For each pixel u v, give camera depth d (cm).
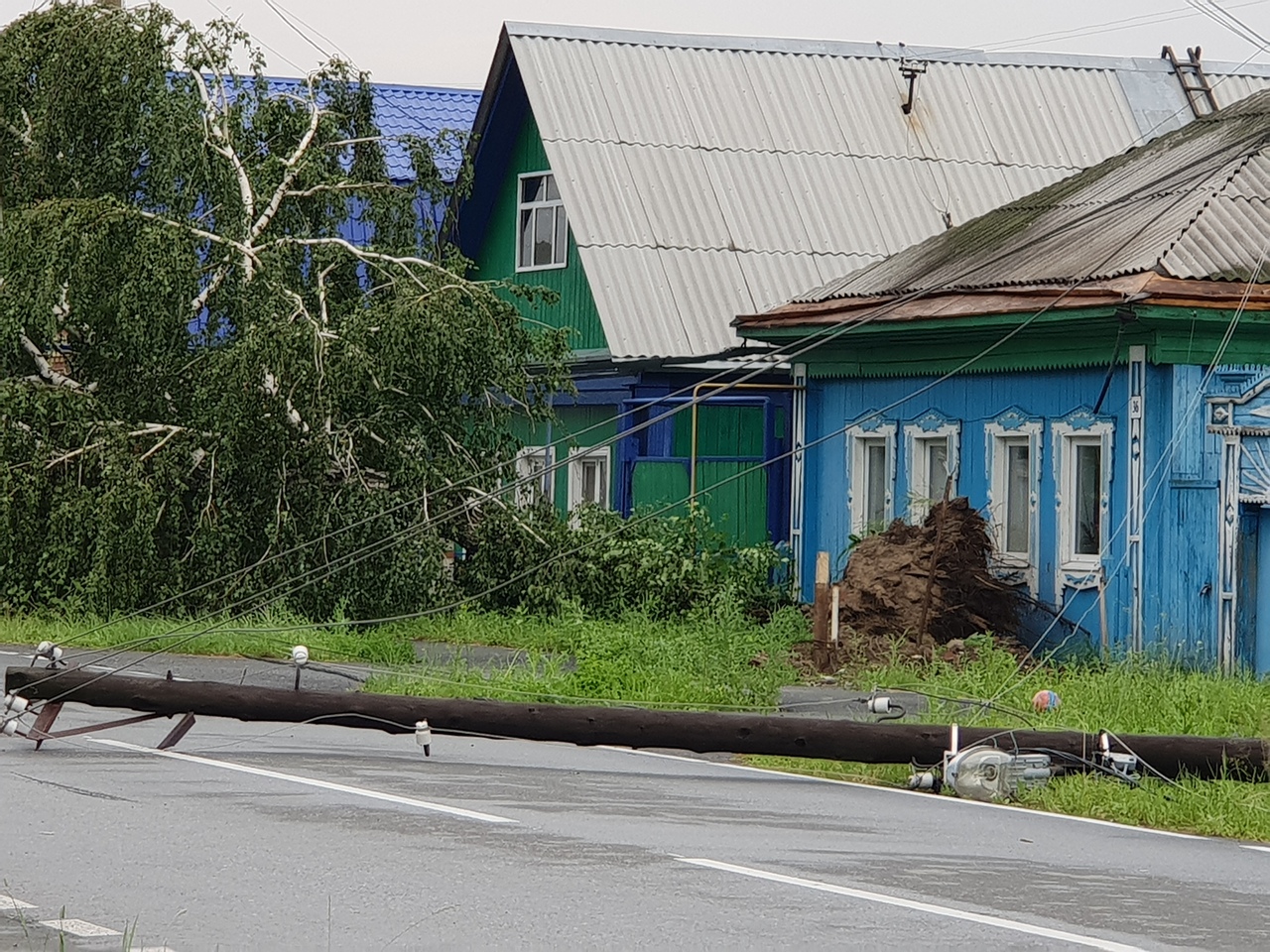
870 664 4112
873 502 5134
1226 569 4097
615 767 2833
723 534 5306
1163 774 2648
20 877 1850
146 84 4838
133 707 2789
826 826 2288
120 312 4612
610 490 6288
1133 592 4175
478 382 4966
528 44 6688
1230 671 4059
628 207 6369
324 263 4988
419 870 1902
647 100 6706
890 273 5222
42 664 3834
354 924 1661
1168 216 4409
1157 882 1995
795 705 3547
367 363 4625
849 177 6738
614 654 3753
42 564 4653
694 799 2486
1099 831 2369
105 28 4859
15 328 4681
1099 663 4088
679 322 6153
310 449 4722
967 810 2502
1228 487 4109
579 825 2205
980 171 6931
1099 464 4341
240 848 2005
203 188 4944
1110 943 1659
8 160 5016
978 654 4156
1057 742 2680
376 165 5456
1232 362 4156
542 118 6481
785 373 5969
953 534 4444
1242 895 1930
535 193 6819
